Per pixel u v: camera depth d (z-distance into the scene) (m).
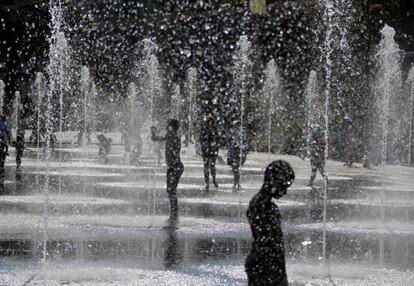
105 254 11.02
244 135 29.66
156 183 23.09
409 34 40.53
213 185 22.70
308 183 24.72
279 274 6.77
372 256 11.41
